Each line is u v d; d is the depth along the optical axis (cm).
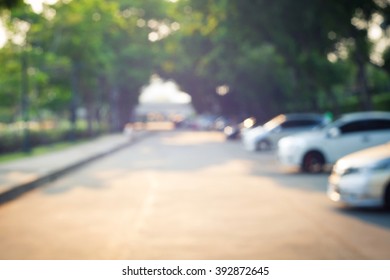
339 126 2834
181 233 1330
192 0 5184
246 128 5925
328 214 1584
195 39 8438
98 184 2477
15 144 4909
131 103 12675
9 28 5666
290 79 7375
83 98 7819
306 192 2097
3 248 1192
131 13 11381
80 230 1389
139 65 11162
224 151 4919
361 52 4334
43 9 6162
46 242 1251
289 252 1112
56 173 2867
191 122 15200
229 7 4359
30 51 5831
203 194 2066
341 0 3812
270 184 2380
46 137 6122
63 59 6294
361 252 1106
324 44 4412
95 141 7112
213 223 1457
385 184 1584
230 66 7469
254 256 1083
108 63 8288
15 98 6322
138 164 3622
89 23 6550
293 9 4066
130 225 1447
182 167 3319
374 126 2819
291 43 4497
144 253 1123
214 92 11681
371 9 3838
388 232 1315
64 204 1866
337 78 5641
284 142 2941
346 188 1642
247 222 1466
